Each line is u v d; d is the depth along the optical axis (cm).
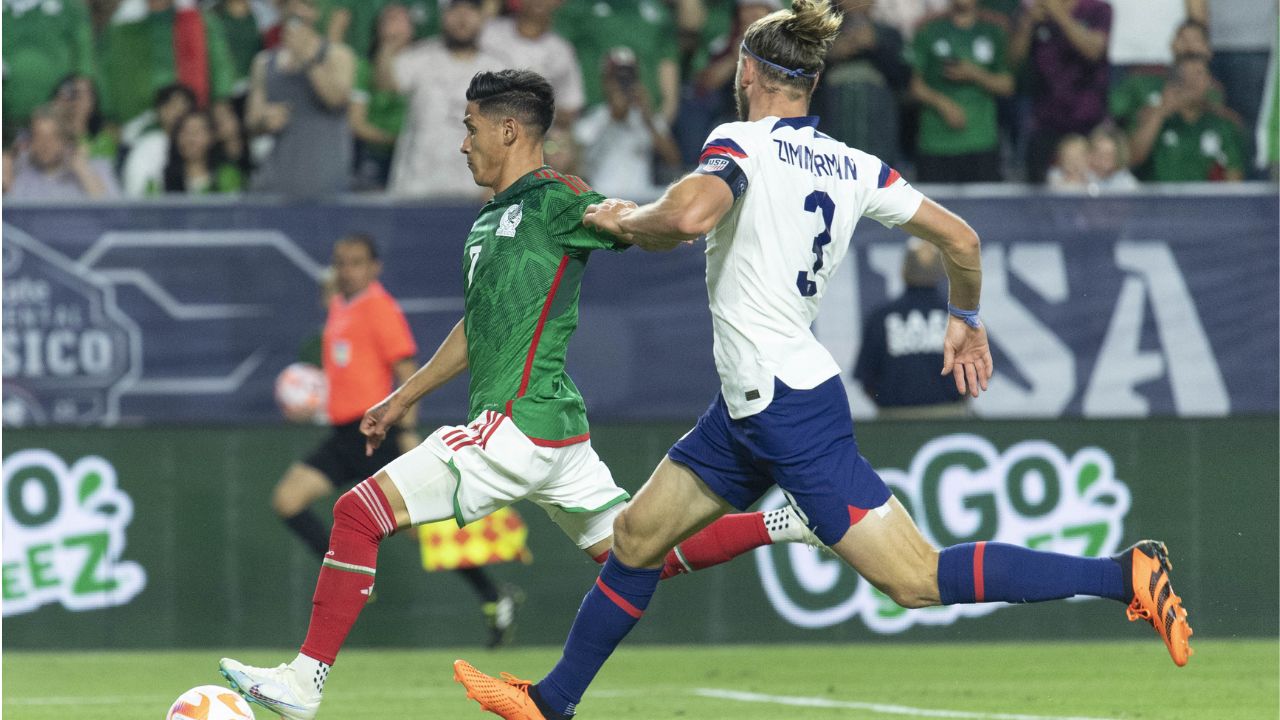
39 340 3194
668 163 3675
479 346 1612
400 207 3244
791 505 1498
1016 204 3291
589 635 1586
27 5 3584
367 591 1582
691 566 1756
